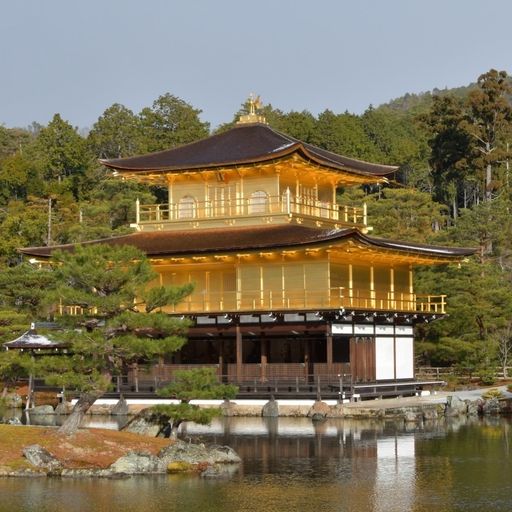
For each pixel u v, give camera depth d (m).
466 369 119.06
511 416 93.00
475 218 147.75
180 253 99.75
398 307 106.50
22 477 59.72
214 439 77.12
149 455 62.00
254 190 107.56
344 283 99.94
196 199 110.00
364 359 101.69
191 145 115.25
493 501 54.59
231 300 101.12
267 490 57.22
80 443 63.06
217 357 104.44
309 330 96.88
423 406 91.31
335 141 196.88
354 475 61.88
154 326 63.66
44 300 63.94
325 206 113.81
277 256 98.44
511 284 140.25
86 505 53.34
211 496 55.72
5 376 102.44
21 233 161.88
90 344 62.62
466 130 184.12
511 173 187.88
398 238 146.88
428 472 62.72
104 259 64.25
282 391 95.06
